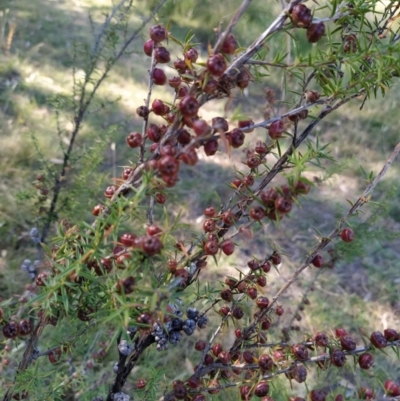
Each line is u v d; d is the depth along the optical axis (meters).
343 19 0.22
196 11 1.32
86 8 1.30
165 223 0.19
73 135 0.57
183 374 0.53
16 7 1.26
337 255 0.53
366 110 1.05
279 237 0.75
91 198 0.58
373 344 0.22
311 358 0.23
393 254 0.74
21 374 0.26
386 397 0.21
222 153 0.90
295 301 0.65
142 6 1.31
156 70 0.22
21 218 0.68
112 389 0.29
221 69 0.18
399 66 0.21
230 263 0.69
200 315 0.28
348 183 0.86
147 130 0.23
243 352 0.25
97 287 0.23
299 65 0.21
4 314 0.24
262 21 1.27
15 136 0.80
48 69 1.02
